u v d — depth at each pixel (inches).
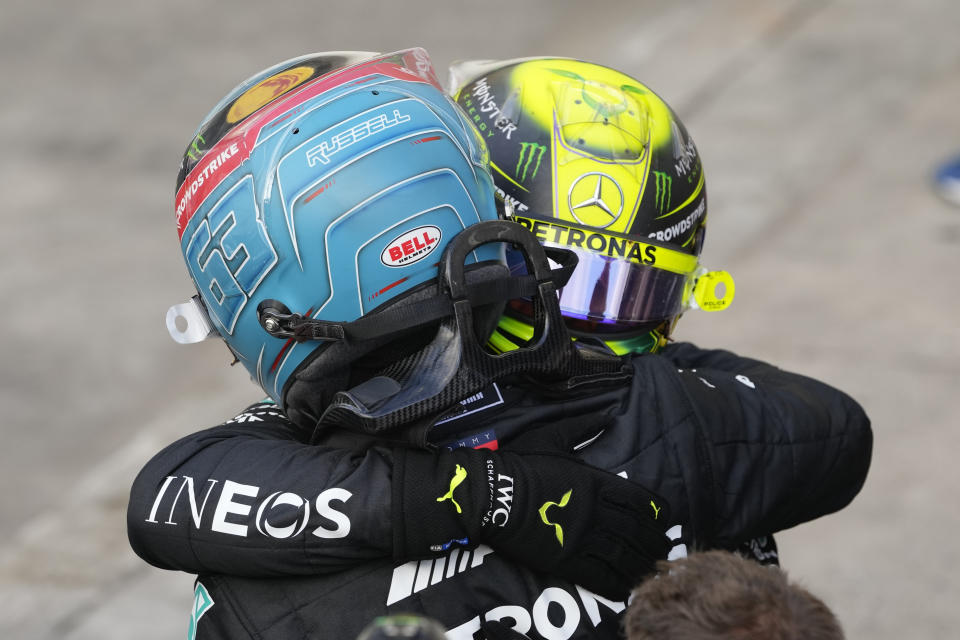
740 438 178.1
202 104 1045.8
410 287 157.6
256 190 159.2
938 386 575.8
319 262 157.2
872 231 740.0
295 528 151.5
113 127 1001.5
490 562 158.2
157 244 818.8
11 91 1081.4
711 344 622.8
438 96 170.9
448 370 153.8
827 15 1088.8
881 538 477.1
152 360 687.7
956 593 445.7
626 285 182.5
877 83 954.7
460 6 1208.8
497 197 178.2
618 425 168.6
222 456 162.4
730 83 973.8
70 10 1262.3
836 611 438.6
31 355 692.7
